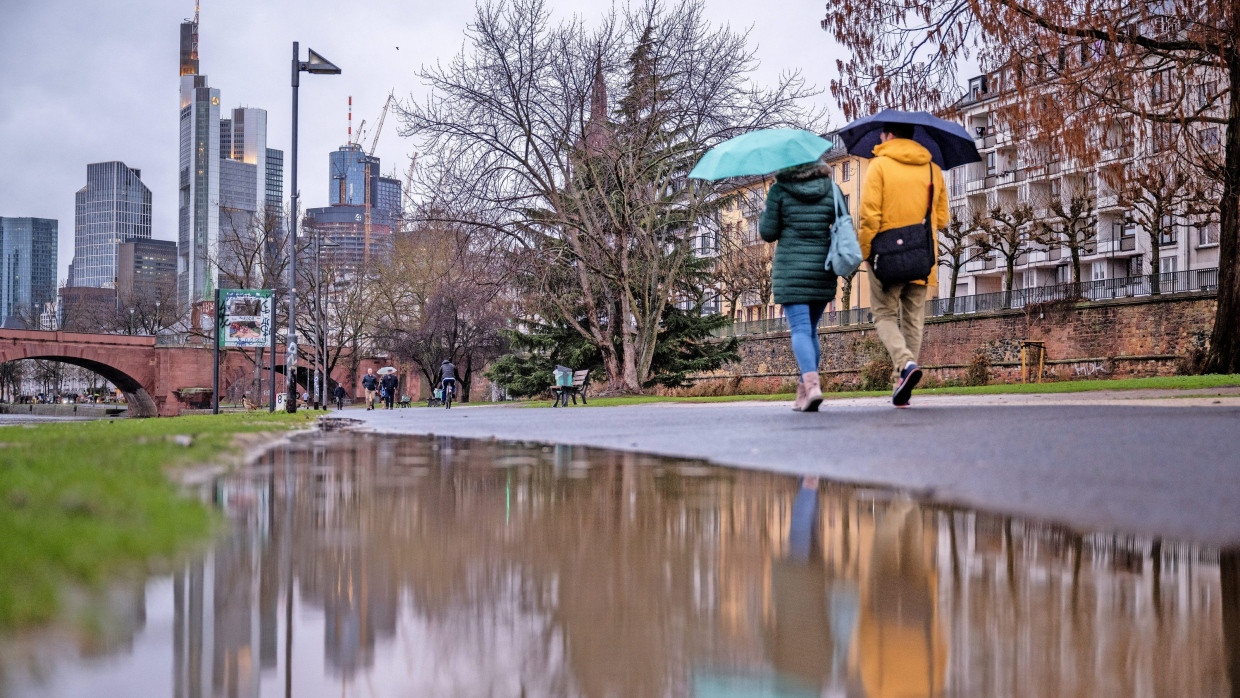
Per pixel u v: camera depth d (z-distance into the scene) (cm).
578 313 3934
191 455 550
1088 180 5053
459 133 3219
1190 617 190
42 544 224
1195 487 345
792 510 342
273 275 7456
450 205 3216
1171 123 2294
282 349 7731
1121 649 169
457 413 2205
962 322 5119
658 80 3281
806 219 1027
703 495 392
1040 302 4694
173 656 157
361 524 312
